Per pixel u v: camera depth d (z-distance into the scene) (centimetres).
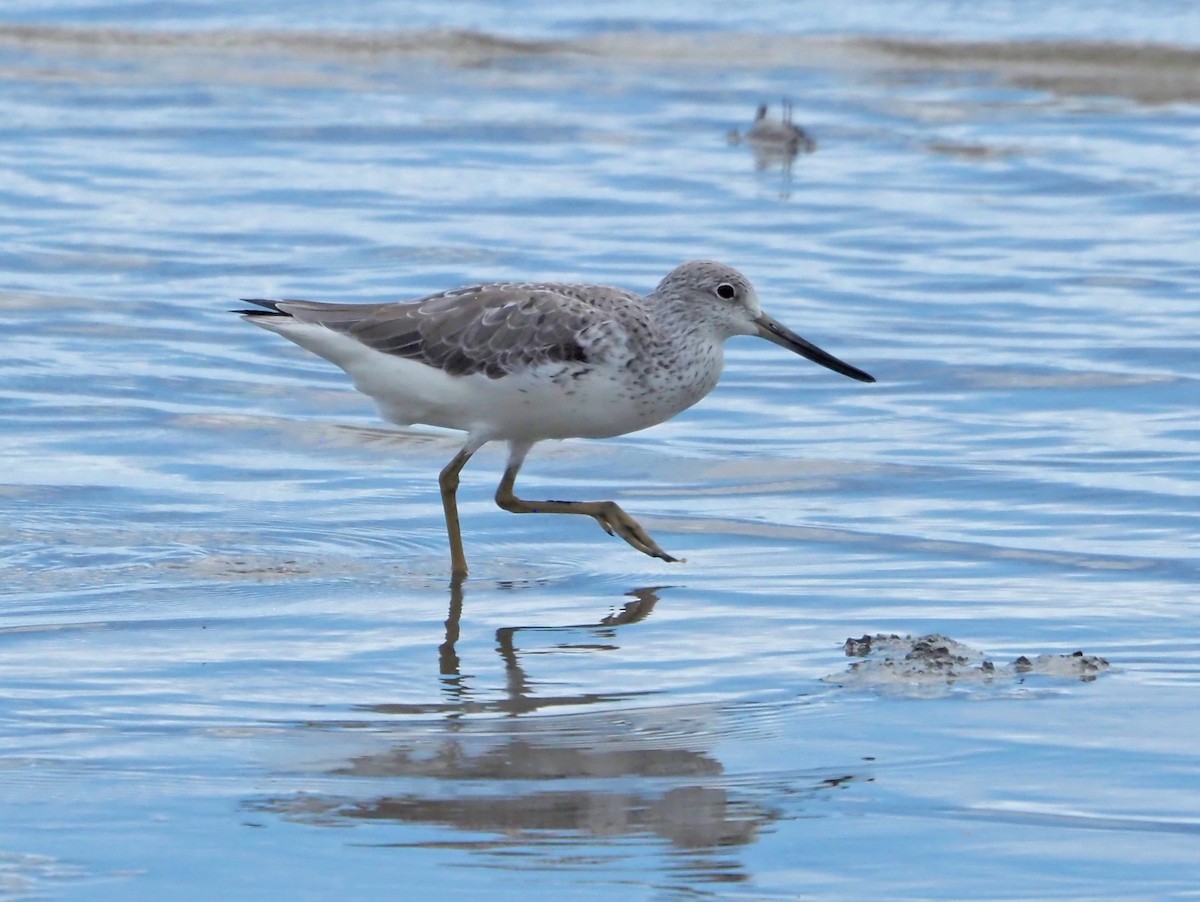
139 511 1623
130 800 1029
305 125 3484
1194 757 1088
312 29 4269
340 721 1155
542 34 4338
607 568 1500
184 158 3209
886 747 1109
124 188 2981
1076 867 954
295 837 986
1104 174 3200
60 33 4125
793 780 1062
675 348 1498
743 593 1427
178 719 1154
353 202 2938
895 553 1525
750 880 940
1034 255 2689
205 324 2270
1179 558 1495
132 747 1106
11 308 2309
